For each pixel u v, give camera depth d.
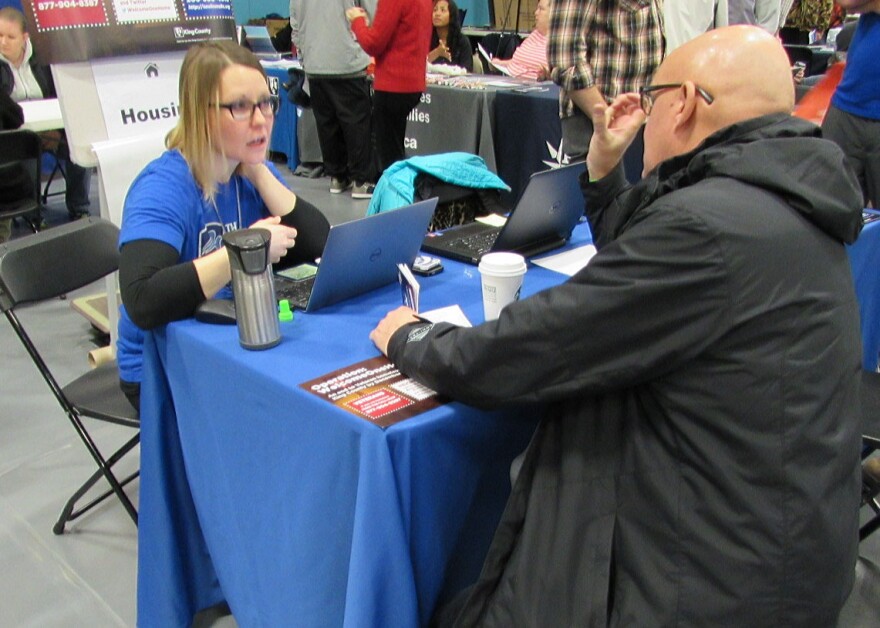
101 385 1.86
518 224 1.71
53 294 1.70
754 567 0.94
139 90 2.51
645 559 1.00
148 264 1.44
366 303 1.52
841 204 0.95
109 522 2.04
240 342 1.32
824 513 0.95
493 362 1.03
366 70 4.88
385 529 1.10
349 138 4.87
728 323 0.91
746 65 1.02
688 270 0.90
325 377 1.20
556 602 1.03
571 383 1.00
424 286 1.61
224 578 1.60
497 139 4.20
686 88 1.04
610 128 1.51
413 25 4.28
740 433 0.93
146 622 1.65
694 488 0.97
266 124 1.61
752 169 0.95
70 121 2.40
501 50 6.57
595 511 1.04
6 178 3.40
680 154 1.06
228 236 1.26
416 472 1.10
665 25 3.17
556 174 1.68
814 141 0.97
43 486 2.18
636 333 0.94
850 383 0.98
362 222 1.40
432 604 1.24
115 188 2.37
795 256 0.92
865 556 1.83
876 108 2.67
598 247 1.58
